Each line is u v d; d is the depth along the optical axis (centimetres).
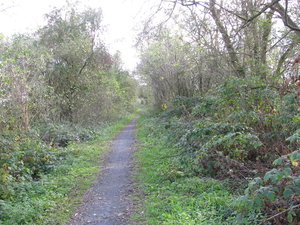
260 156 644
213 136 664
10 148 738
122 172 870
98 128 2127
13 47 1120
